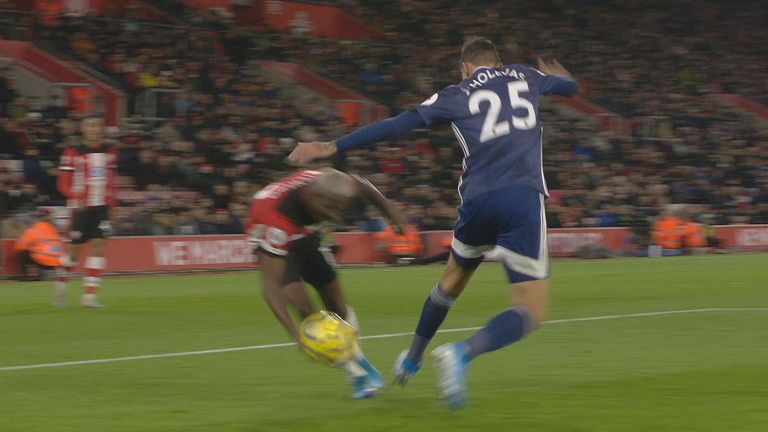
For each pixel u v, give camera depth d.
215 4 71.56
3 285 36.78
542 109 72.31
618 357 17.44
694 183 69.94
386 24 78.38
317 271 14.77
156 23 66.31
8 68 55.62
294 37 71.56
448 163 60.03
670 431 11.27
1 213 43.91
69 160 27.42
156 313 26.50
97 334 21.94
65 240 42.00
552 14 84.62
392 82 71.38
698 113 81.25
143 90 58.16
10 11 60.81
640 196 64.06
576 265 48.34
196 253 45.47
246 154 54.38
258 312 26.81
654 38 87.88
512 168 12.76
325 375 15.68
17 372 16.30
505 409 12.65
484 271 43.69
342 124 63.03
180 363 17.22
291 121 60.34
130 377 15.68
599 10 87.19
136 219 45.66
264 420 12.11
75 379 15.52
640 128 77.38
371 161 57.69
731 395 13.56
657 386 14.34
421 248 50.69
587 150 69.50
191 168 51.84
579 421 11.85
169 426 11.82
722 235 62.31
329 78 70.00
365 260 49.41
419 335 13.63
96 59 60.34
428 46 77.62
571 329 21.80
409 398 13.55
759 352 18.09
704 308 26.77
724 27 92.25
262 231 13.68
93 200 27.48
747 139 80.44
